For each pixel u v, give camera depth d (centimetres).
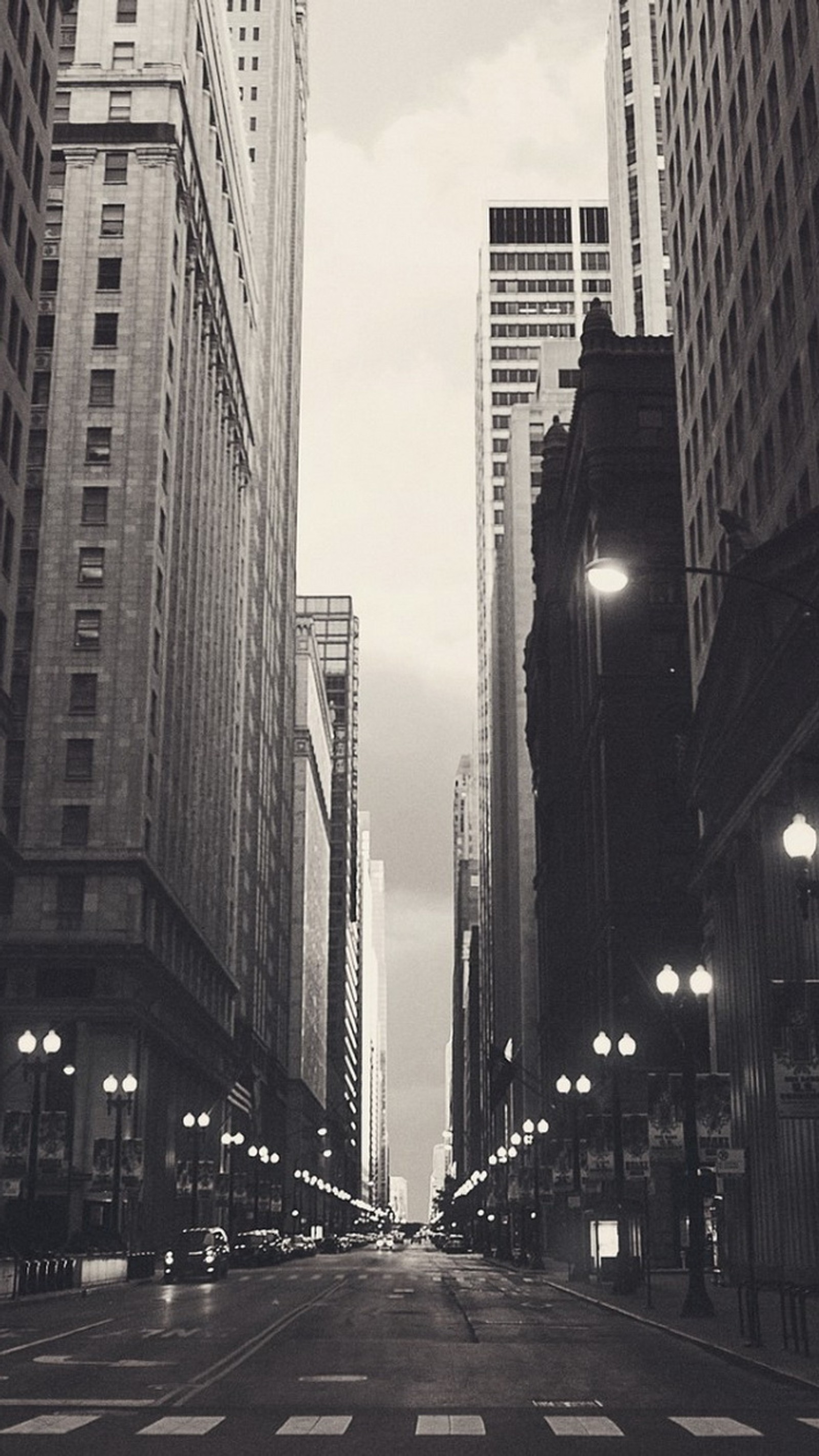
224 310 12344
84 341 9681
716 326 6581
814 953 4969
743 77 6025
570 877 11638
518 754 16125
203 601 11562
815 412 4997
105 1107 8719
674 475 9856
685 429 7362
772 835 5484
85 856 8950
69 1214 7156
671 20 7662
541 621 12950
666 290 14225
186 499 10619
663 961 9081
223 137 12200
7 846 6681
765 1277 5381
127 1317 4097
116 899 8919
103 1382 2402
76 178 9944
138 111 10031
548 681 12788
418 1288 6200
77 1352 2955
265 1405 2116
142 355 9656
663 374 10031
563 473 12812
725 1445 1738
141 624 9275
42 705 9169
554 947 12000
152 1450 1670
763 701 5103
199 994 11338
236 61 17475
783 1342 3034
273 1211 16712
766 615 5247
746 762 5594
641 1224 6109
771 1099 5388
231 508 13425
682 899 9188
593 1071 9931
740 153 6072
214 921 12225
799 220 5162
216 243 11875
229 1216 10888
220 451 12594
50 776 9081
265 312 16812
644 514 9838
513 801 16462
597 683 9725
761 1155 5497
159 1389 2292
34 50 6712
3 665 6431
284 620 19125
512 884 16512
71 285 9769
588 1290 5559
